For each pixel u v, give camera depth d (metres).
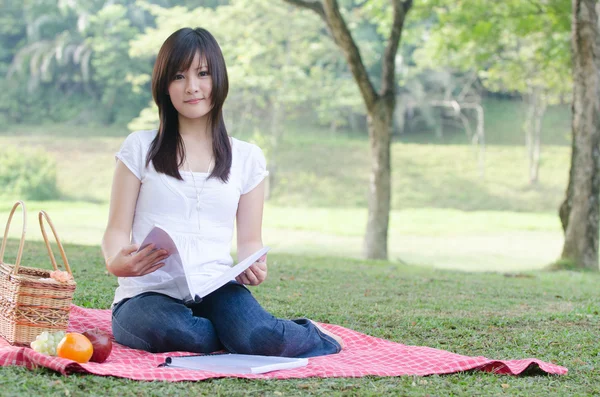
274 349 3.74
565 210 12.84
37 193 35.38
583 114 12.46
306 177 39.00
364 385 3.28
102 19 43.69
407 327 5.02
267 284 7.18
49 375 3.14
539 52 18.30
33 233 17.30
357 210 35.25
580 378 3.64
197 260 3.85
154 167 3.89
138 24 45.50
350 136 45.78
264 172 4.18
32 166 36.72
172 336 3.69
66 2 45.50
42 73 46.31
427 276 9.45
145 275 3.82
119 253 3.53
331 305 5.95
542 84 33.03
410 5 14.69
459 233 27.70
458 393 3.21
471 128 46.59
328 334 4.05
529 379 3.55
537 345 4.49
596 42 12.22
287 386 3.20
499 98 48.38
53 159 38.34
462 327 5.07
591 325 5.38
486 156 42.38
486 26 15.77
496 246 23.97
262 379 3.28
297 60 35.06
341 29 14.23
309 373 3.40
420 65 38.03
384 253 15.19
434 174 40.22
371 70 43.94
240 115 39.31
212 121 4.00
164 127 3.94
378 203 15.21
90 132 45.09
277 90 35.47
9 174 36.28
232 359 3.61
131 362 3.50
